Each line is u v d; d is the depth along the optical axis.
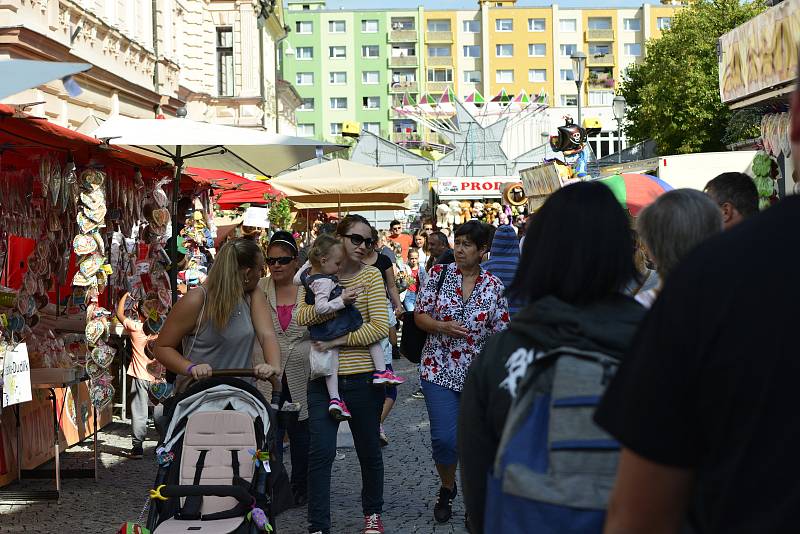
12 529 6.85
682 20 47.22
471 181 42.16
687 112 46.72
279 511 4.96
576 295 2.55
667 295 1.69
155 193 10.98
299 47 106.38
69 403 9.83
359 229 6.38
